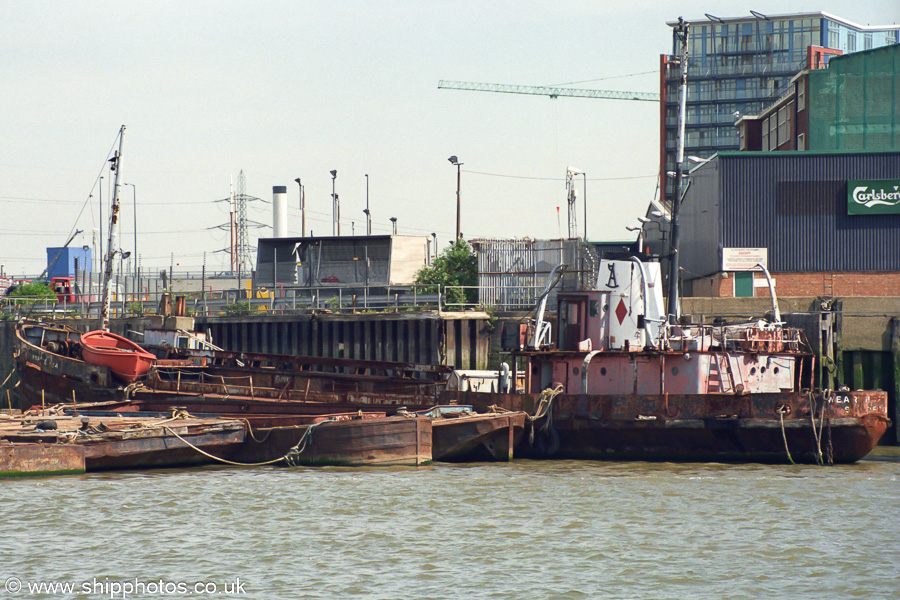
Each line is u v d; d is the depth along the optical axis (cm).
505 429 8644
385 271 16712
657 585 4931
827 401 8388
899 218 12550
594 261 13562
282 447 8494
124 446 8075
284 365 12544
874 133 14750
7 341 13400
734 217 12825
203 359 10831
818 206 12712
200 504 6712
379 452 8344
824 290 12638
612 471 8150
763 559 5372
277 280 17150
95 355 10525
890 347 10394
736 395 8475
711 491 7194
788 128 16762
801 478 7775
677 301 9694
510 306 13338
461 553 5481
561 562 5309
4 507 6600
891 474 7988
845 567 5222
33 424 8606
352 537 5819
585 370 8838
